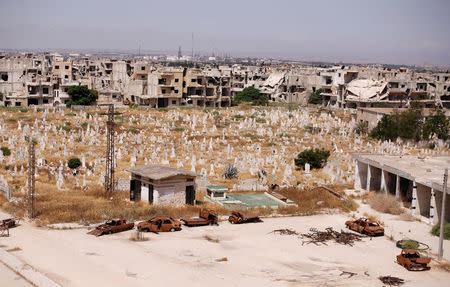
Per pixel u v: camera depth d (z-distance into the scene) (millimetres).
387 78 166750
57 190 57688
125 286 32594
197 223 46594
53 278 33281
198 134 100500
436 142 101938
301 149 89375
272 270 36531
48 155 74562
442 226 39750
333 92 167500
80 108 128500
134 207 50562
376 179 62000
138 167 55594
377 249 42344
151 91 147625
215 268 36344
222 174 69062
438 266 38719
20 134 89000
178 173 52594
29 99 137875
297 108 151875
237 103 167500
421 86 168375
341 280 35250
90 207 49938
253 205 54812
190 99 153000
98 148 81688
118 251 38750
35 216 46562
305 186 65312
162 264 36531
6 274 33719
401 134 103188
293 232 45844
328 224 49406
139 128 103688
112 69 168125
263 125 114250
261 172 68375
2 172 63906
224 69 189000
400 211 53469
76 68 165500
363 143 99000
